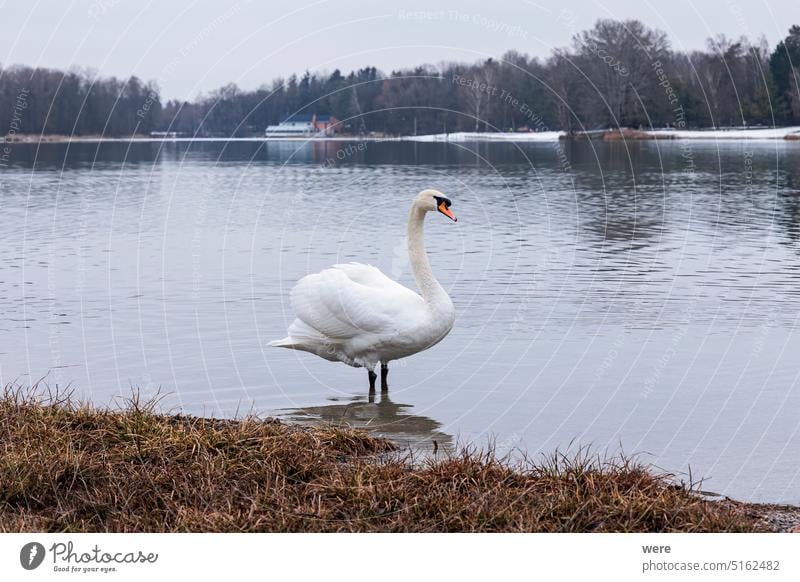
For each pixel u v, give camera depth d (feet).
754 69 260.83
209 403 38.78
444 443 34.12
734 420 36.24
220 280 64.75
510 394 39.91
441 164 179.52
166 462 29.04
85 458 28.78
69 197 127.24
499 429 35.68
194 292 60.39
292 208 110.42
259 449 29.91
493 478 27.84
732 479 30.50
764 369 42.55
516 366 43.83
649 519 26.02
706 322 51.06
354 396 40.04
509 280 63.72
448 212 40.96
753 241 80.59
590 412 37.42
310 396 40.01
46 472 27.63
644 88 241.14
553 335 48.96
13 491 26.96
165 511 26.35
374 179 149.18
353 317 40.22
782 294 57.98
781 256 72.43
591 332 49.42
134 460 29.30
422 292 40.83
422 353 46.21
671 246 78.07
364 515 26.02
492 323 51.65
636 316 52.70
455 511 26.02
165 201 120.98
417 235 41.39
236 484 27.73
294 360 45.19
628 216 99.25
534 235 85.20
